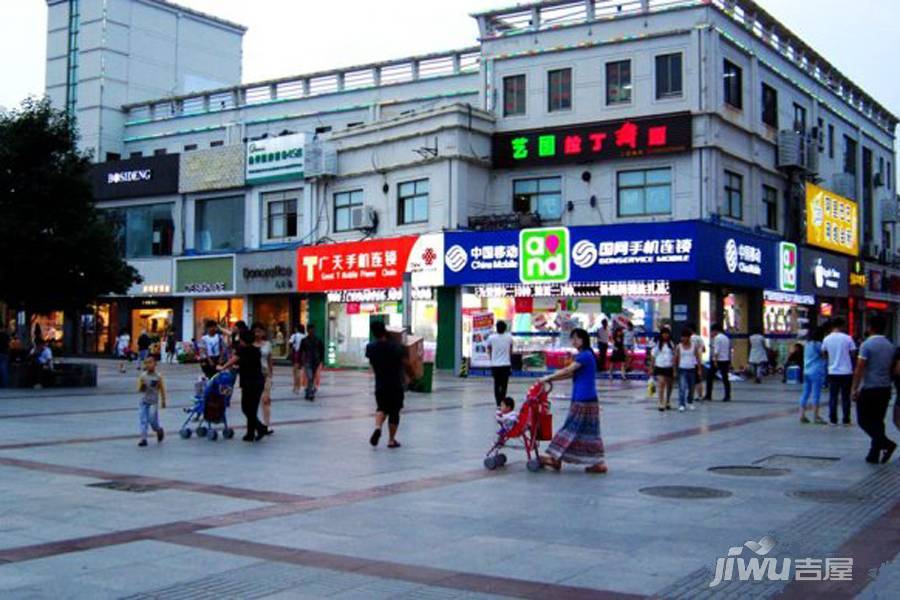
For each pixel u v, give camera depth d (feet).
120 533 23.93
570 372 34.73
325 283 115.75
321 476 33.42
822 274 122.72
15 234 75.87
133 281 87.97
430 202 106.22
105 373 106.22
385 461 37.29
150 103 146.82
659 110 98.22
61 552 21.83
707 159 96.32
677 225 91.30
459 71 119.44
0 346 79.30
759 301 106.01
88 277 81.20
